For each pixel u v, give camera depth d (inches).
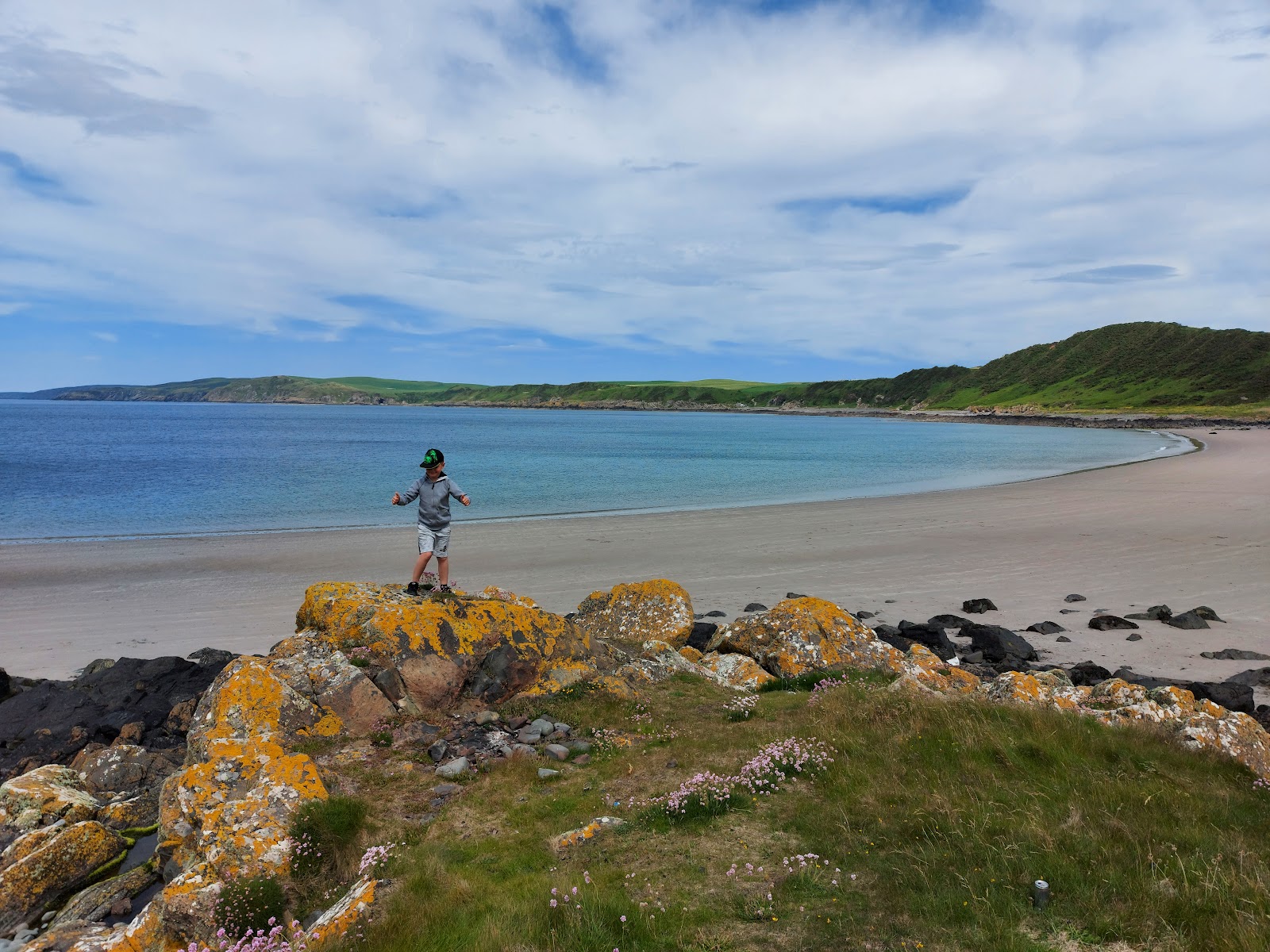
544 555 1031.0
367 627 405.1
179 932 228.4
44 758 427.8
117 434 4242.1
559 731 372.5
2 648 641.6
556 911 206.2
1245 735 351.6
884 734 333.7
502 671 403.2
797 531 1226.6
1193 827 247.8
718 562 987.9
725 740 350.9
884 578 894.4
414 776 324.8
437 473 466.9
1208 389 6929.1
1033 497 1636.3
